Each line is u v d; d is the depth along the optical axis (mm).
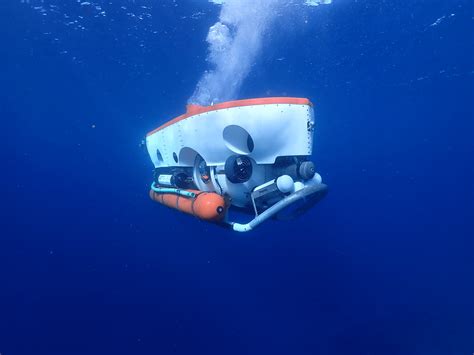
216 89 10414
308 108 4324
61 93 10125
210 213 4492
